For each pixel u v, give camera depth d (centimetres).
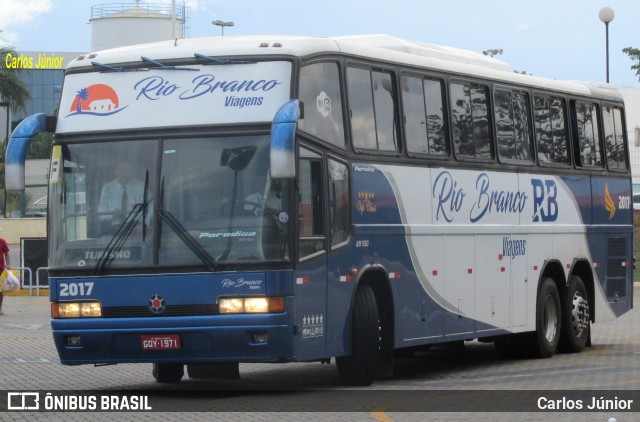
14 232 6975
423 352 2353
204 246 1460
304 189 1497
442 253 1836
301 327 1473
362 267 1623
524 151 2120
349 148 1608
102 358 1500
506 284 2033
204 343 1453
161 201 1482
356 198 1616
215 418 1309
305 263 1485
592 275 2359
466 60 2028
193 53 1520
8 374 1858
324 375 1880
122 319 1479
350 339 1603
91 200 1513
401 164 1733
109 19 9431
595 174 2383
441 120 1862
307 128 1514
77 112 1548
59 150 1543
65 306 1509
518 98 2116
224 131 1481
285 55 1496
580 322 2297
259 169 1462
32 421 1298
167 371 1731
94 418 1319
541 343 2152
